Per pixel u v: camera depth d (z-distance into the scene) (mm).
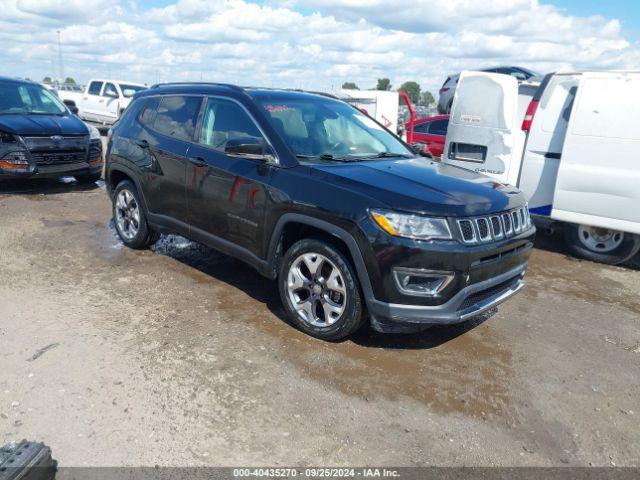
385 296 3428
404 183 3680
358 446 2785
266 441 2777
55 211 7273
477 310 3605
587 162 5918
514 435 2965
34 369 3299
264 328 4039
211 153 4539
